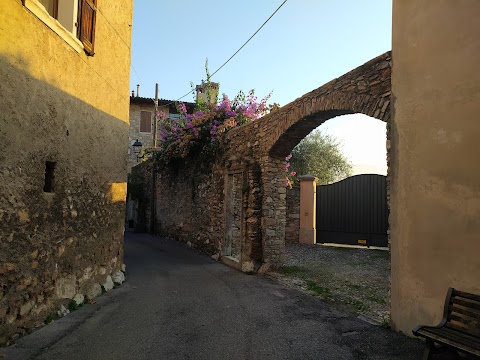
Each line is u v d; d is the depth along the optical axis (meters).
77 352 3.60
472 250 3.41
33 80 4.07
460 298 3.42
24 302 3.98
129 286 6.73
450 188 3.64
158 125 21.88
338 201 12.59
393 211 4.36
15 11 3.71
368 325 4.50
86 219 5.61
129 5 7.54
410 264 4.07
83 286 5.52
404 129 4.22
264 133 8.16
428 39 3.95
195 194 12.12
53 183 4.61
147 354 3.60
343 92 5.54
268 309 5.23
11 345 3.67
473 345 2.85
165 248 12.26
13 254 3.77
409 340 3.93
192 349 3.75
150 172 18.05
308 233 12.70
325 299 5.80
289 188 13.08
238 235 9.78
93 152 5.83
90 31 5.50
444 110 3.74
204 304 5.51
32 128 4.07
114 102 6.78
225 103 11.64
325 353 3.64
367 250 11.34
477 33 3.44
